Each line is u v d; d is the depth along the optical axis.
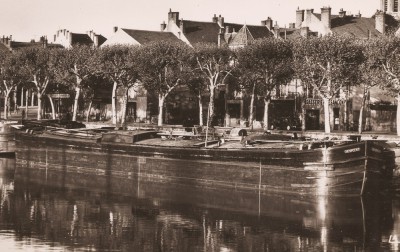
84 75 83.44
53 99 105.44
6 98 93.19
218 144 48.78
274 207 41.28
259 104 89.06
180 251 32.19
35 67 88.12
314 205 41.69
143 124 85.00
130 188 49.00
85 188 49.25
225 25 109.19
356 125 82.25
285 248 32.53
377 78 63.62
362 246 32.81
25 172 58.19
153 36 101.00
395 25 98.50
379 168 43.16
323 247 32.62
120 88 100.06
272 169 44.53
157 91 78.31
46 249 32.44
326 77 64.62
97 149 55.56
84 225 37.19
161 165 50.94
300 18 103.94
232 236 34.72
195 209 41.12
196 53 76.94
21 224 37.44
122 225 37.16
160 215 39.56
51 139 59.41
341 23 94.62
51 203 43.44
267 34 96.38
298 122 85.62
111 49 80.25
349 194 42.34
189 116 94.62
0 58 94.75
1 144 68.06
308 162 42.72
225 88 92.06
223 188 47.19
